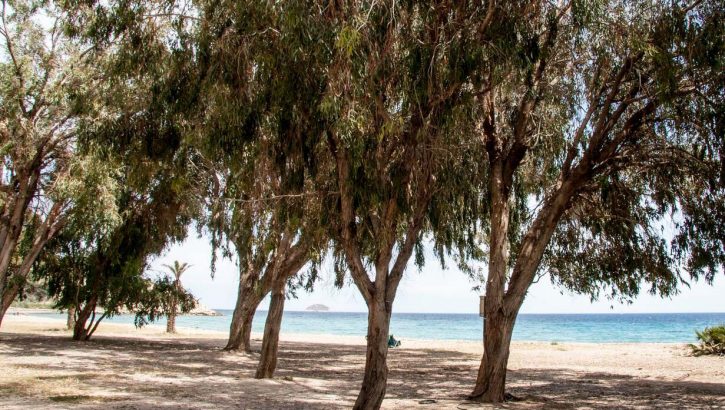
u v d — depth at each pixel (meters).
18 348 23.53
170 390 13.77
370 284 10.30
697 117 11.56
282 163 10.41
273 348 16.67
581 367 23.00
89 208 20.53
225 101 9.82
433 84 9.21
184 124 12.03
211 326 73.06
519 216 15.09
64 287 28.98
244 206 11.25
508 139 13.70
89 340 30.11
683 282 13.68
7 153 20.66
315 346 33.81
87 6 12.07
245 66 9.77
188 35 10.95
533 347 36.31
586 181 13.02
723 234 12.43
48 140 21.06
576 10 9.55
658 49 10.17
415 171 10.09
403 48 9.24
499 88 12.27
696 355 28.17
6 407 10.81
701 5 10.29
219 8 10.27
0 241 21.69
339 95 8.88
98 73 18.17
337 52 8.70
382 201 9.67
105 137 12.99
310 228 11.09
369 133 9.34
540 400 13.52
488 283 13.41
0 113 20.00
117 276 26.98
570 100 12.55
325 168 10.80
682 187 12.97
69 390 13.20
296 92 9.52
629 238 13.80
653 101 11.84
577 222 14.91
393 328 91.75
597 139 12.70
